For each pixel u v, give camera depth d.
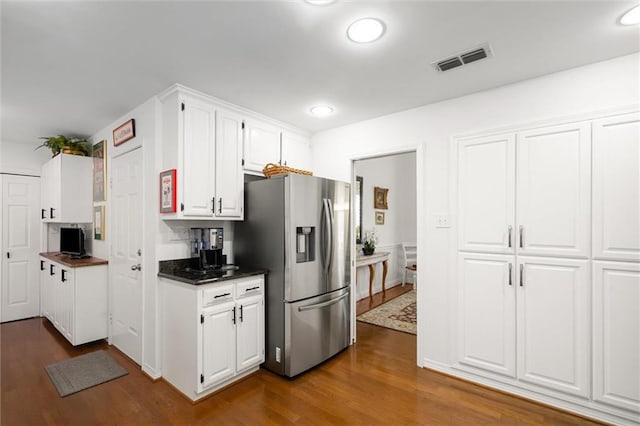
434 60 2.02
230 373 2.38
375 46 1.86
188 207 2.40
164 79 2.27
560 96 2.17
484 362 2.44
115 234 3.18
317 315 2.79
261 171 3.03
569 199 2.12
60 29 1.66
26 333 3.60
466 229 2.54
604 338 2.00
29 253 4.19
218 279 2.30
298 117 3.10
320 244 2.86
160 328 2.54
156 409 2.13
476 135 2.49
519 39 1.79
